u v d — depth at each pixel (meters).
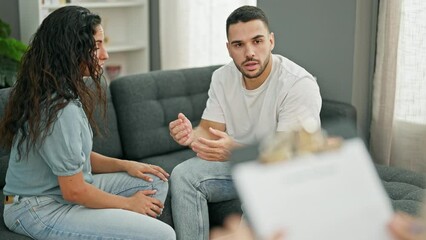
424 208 0.57
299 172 0.51
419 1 3.02
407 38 3.09
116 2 4.49
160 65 4.67
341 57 3.27
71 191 1.93
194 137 2.34
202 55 4.30
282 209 0.50
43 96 1.90
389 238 0.51
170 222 2.33
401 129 3.21
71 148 1.89
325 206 0.50
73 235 1.93
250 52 2.19
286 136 0.52
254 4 3.93
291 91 2.22
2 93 2.57
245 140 2.38
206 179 2.25
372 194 0.52
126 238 1.92
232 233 0.66
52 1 4.09
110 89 3.03
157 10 4.65
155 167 2.30
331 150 0.52
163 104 3.12
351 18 3.18
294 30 3.46
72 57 1.94
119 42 4.78
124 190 2.24
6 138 2.00
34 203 1.98
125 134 3.00
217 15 4.14
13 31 4.25
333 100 3.34
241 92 2.37
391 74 3.14
